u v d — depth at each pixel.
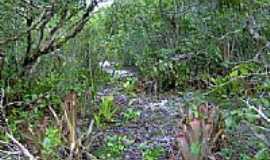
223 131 3.48
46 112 4.56
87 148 3.54
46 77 5.05
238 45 5.55
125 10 6.87
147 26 6.61
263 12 4.70
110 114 4.59
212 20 5.83
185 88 5.95
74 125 3.50
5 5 4.16
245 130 3.45
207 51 5.79
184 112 4.32
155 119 4.65
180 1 6.33
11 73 4.75
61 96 4.62
